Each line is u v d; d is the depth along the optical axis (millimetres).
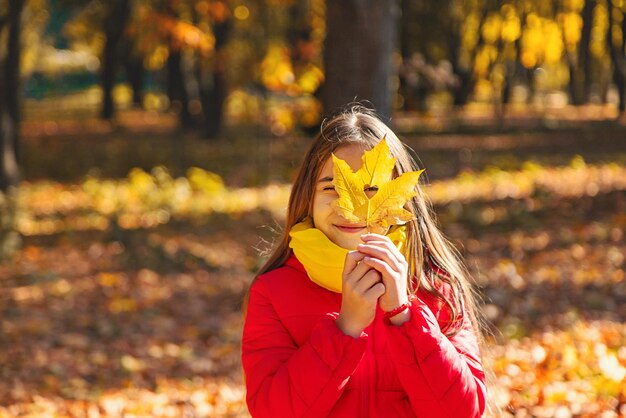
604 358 6000
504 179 18375
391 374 2557
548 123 34406
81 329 8945
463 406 2404
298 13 20250
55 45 59531
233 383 7113
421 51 28625
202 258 11844
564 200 14758
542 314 8367
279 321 2633
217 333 8664
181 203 16656
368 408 2539
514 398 5742
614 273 9906
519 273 10109
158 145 27250
